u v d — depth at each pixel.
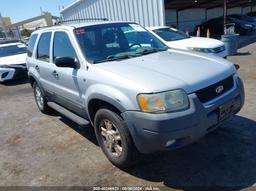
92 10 16.58
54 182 3.48
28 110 6.73
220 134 4.12
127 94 3.05
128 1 13.90
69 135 4.87
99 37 4.26
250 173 3.19
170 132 2.84
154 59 3.79
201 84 3.05
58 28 4.69
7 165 4.07
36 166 3.93
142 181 3.29
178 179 3.25
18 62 10.05
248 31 18.84
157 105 2.85
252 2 31.41
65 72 4.27
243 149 3.68
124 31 4.57
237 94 3.46
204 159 3.56
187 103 2.92
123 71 3.36
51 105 5.39
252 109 4.95
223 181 3.11
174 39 9.34
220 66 3.50
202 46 8.45
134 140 3.09
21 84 9.96
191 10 28.64
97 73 3.54
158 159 3.68
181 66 3.42
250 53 11.26
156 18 12.83
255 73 7.63
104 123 3.62
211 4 27.03
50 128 5.32
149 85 2.95
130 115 3.02
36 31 5.89
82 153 4.13
